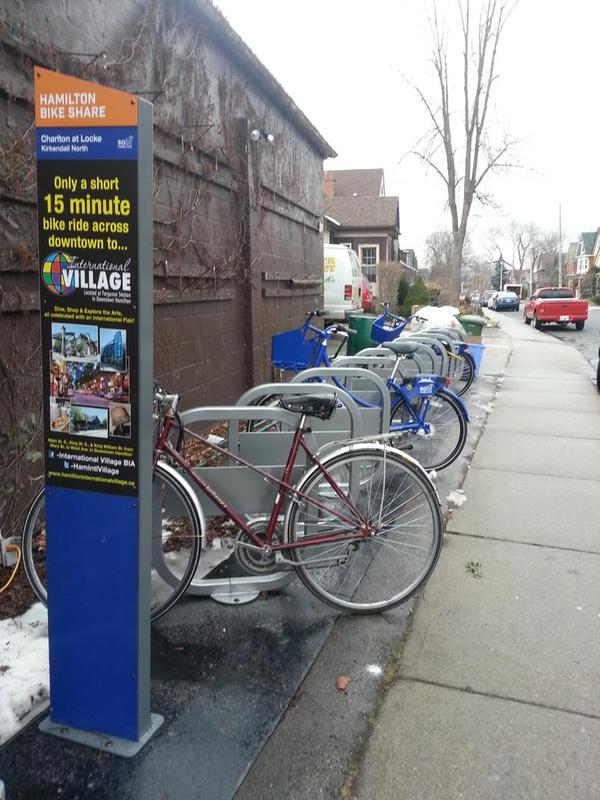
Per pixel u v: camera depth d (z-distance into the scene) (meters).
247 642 3.09
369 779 2.30
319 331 6.13
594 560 4.03
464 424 5.71
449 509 4.86
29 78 3.76
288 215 9.22
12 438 3.80
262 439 3.46
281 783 2.28
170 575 3.25
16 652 2.91
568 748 2.45
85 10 4.30
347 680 2.82
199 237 6.27
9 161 3.61
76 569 2.40
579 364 13.80
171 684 2.77
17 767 2.32
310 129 9.78
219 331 6.89
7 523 3.78
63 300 2.29
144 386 2.27
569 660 3.00
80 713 2.47
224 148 6.73
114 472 2.32
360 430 3.85
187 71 5.79
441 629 3.24
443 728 2.55
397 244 40.62
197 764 2.35
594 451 6.54
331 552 3.36
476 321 13.18
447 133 23.81
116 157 2.15
